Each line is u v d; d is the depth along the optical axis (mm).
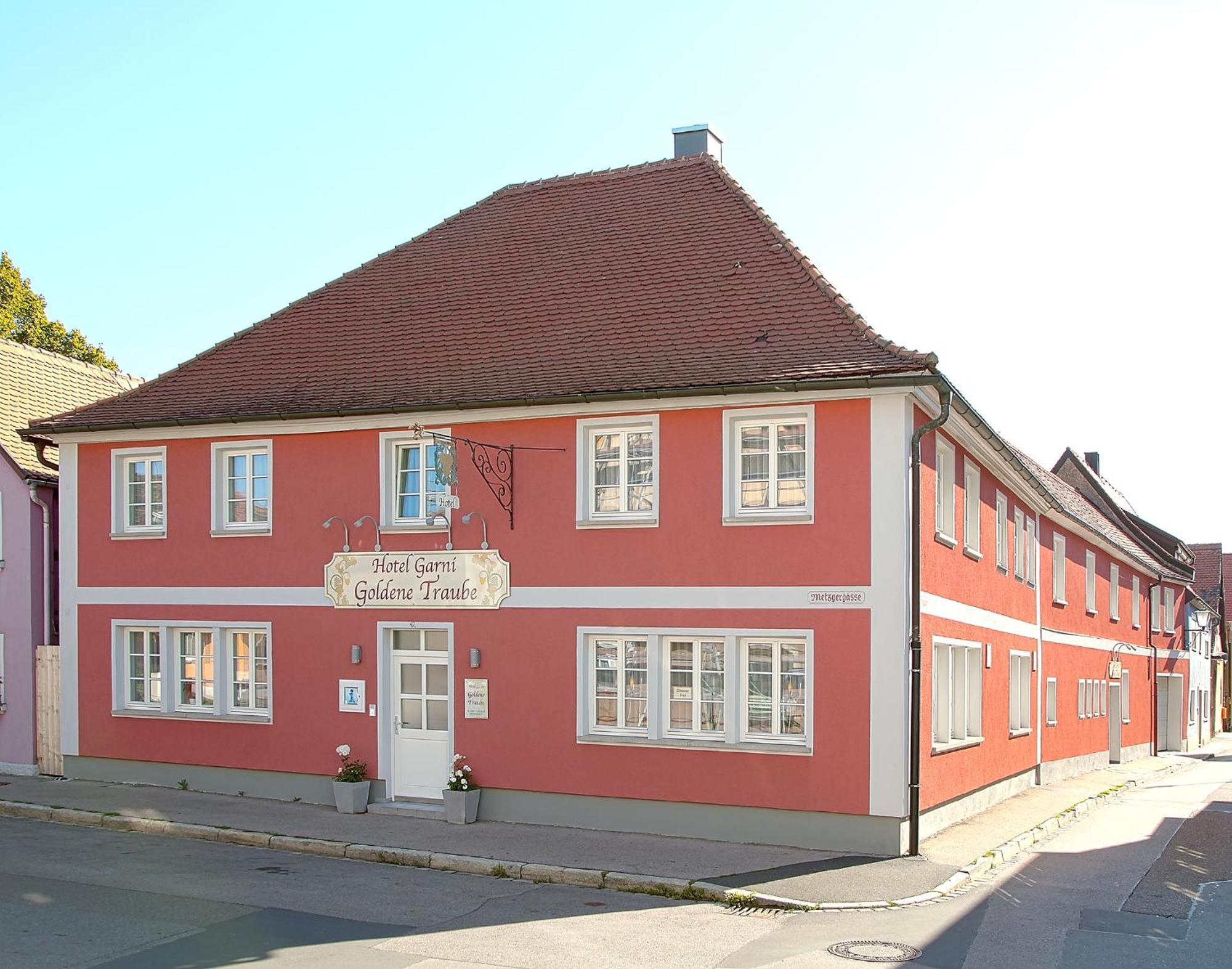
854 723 15344
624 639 16922
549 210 21531
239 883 13477
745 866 14242
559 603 17156
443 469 16016
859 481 15516
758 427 16312
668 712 16547
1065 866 15344
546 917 12055
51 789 19641
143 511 20547
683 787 16203
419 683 18266
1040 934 11438
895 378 14953
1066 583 29203
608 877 13703
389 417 18234
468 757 17609
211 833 16438
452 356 18859
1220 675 63500
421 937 11195
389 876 14156
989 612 20688
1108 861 15961
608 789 16656
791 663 15945
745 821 15820
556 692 17109
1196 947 11109
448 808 17094
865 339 15914
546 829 16734
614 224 20500
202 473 19875
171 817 17219
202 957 10375
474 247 21422
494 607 17531
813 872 13953
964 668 18766
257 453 19672
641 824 16438
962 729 18594
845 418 15633
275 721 19062
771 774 15711
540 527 17344
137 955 10438
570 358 17703
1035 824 18500
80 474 20844
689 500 16438
